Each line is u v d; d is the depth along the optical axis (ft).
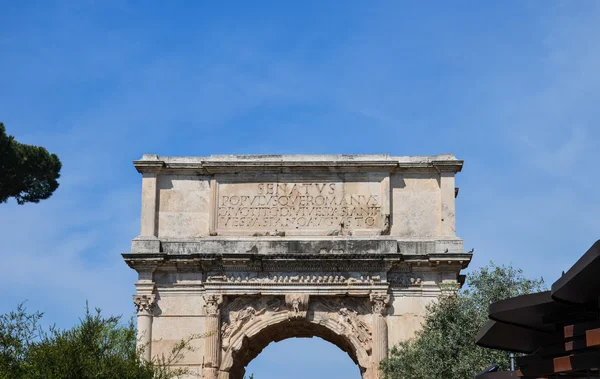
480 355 172.65
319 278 200.44
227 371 199.00
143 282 201.67
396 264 200.44
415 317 199.41
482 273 182.50
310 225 205.57
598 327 75.00
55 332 154.71
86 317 156.35
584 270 69.41
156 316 201.26
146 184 207.62
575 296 74.64
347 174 208.03
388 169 207.10
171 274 203.31
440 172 206.90
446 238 202.08
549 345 85.76
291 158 207.92
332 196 206.90
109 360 153.89
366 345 199.21
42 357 147.54
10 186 258.78
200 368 198.70
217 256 200.23
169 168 208.85
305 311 200.54
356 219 205.67
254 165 207.21
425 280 201.36
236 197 207.82
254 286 200.64
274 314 201.46
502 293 178.60
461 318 179.93
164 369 169.78
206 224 207.00
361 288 199.72
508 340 95.55
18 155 252.21
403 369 184.34
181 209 207.72
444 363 177.78
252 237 204.74
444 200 205.36
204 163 206.80
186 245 203.41
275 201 207.10
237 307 202.69
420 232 204.85
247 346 206.39
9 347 149.69
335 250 201.67
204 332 199.62
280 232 204.74
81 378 147.84
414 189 207.41
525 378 90.63
